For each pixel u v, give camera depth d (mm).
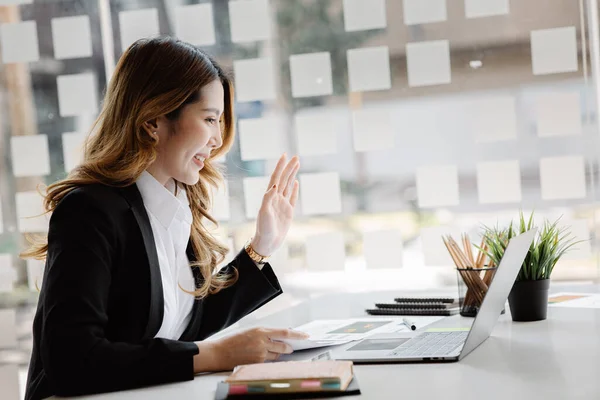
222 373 1508
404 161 3418
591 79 3244
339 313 2328
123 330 1602
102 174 1696
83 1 3658
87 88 3676
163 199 1812
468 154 3365
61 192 1689
